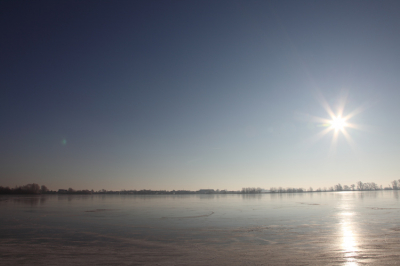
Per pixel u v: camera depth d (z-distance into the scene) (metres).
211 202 90.00
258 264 15.16
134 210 54.44
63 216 42.38
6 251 18.86
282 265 14.93
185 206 67.94
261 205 70.06
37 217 40.91
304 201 89.88
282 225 31.45
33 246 20.53
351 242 21.36
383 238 22.88
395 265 14.82
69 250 19.08
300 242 21.56
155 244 21.03
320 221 34.78
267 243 21.25
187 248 19.56
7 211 51.66
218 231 27.27
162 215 43.94
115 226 31.09
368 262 15.44
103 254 17.84
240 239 22.97
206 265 15.04
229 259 16.31
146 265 15.08
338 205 65.31
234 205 71.00
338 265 14.91
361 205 63.94
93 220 37.06
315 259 16.17
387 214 42.41
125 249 19.33
